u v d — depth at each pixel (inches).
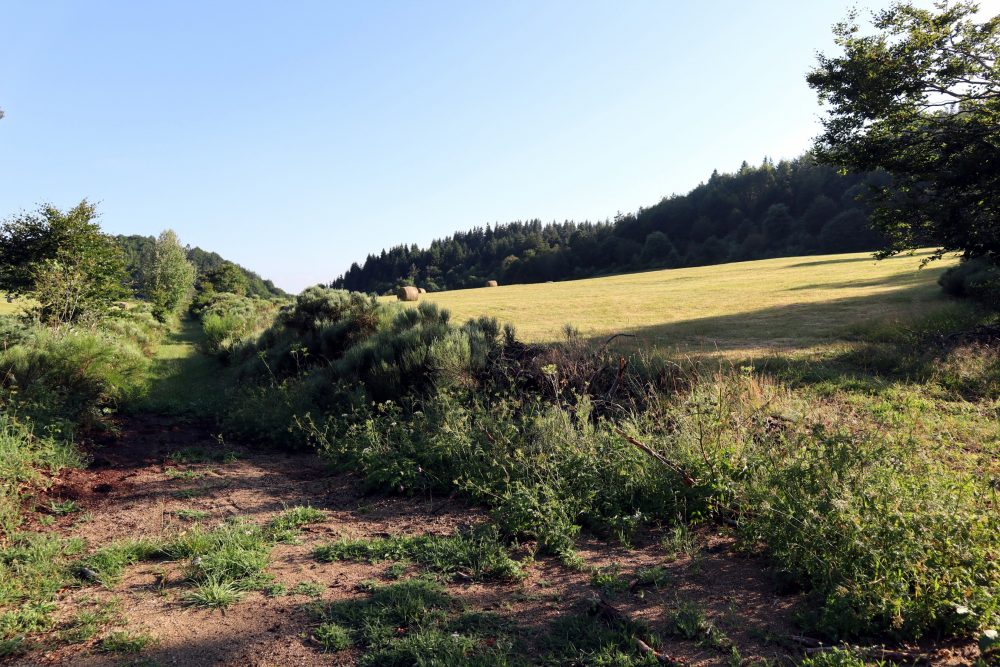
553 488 205.8
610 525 183.6
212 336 786.8
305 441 319.0
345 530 193.0
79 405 329.4
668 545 167.0
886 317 624.1
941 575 120.3
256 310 1498.5
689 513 187.9
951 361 369.7
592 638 118.8
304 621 129.5
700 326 717.9
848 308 799.1
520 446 239.6
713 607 132.9
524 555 167.9
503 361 366.6
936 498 139.0
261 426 339.6
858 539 131.3
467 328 425.4
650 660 110.1
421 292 2209.6
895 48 535.8
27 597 141.2
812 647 114.7
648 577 147.3
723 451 196.7
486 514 204.4
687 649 115.8
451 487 232.8
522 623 127.0
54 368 347.3
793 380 373.4
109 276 761.6
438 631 122.3
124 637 121.4
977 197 506.3
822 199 4074.8
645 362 338.3
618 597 138.6
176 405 420.5
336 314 618.5
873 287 1123.9
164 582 151.3
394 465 240.5
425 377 364.5
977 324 488.4
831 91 560.7
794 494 153.8
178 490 237.8
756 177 5172.2
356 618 128.7
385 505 220.7
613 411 280.1
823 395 336.2
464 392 309.9
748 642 118.1
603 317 962.1
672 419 244.2
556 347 390.3
